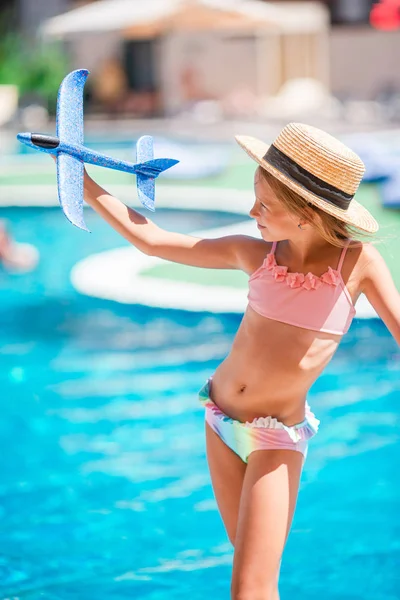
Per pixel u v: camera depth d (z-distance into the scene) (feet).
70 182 11.78
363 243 12.18
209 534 16.81
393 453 20.20
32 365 26.66
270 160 11.76
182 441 21.12
